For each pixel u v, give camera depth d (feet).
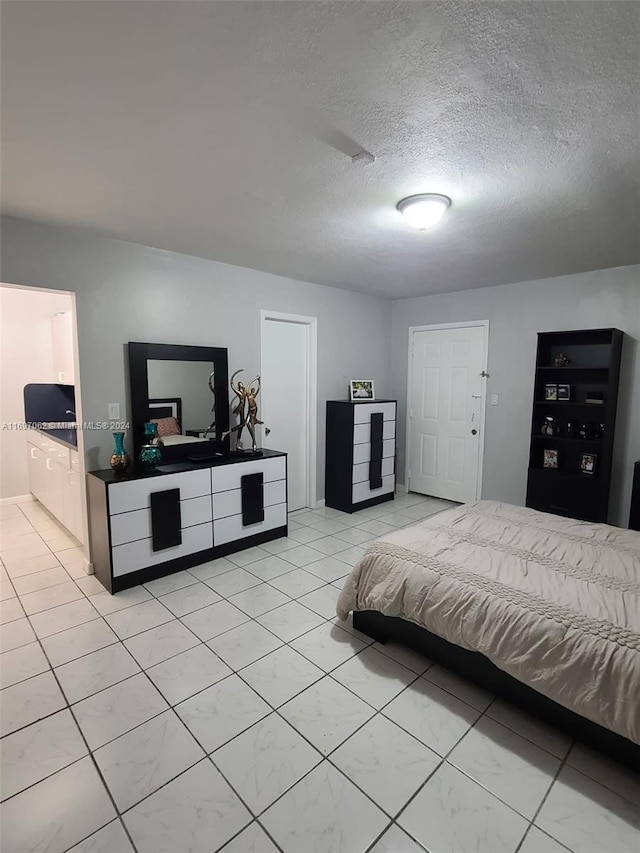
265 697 6.48
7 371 15.28
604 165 6.32
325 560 11.26
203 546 10.93
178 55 4.21
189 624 8.29
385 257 11.30
